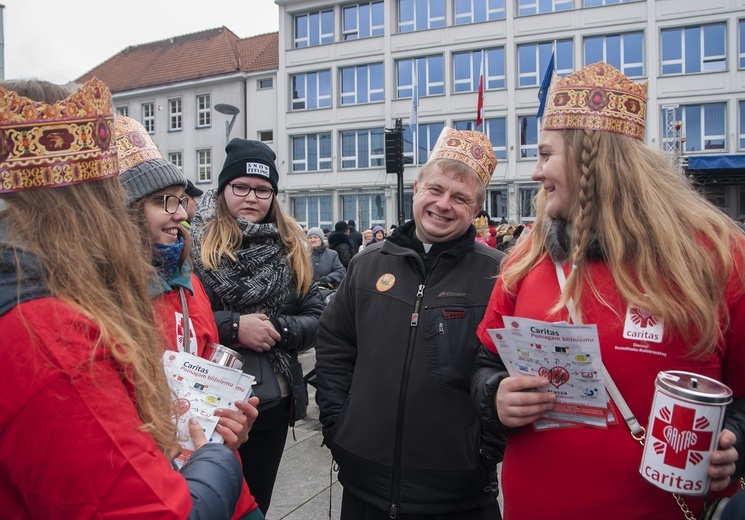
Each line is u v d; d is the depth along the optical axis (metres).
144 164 1.62
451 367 1.90
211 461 1.10
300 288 2.51
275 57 27.86
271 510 3.00
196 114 28.64
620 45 22.08
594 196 1.37
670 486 1.16
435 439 1.88
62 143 0.93
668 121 21.14
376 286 2.09
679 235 1.30
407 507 1.87
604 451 1.31
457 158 2.04
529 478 1.42
